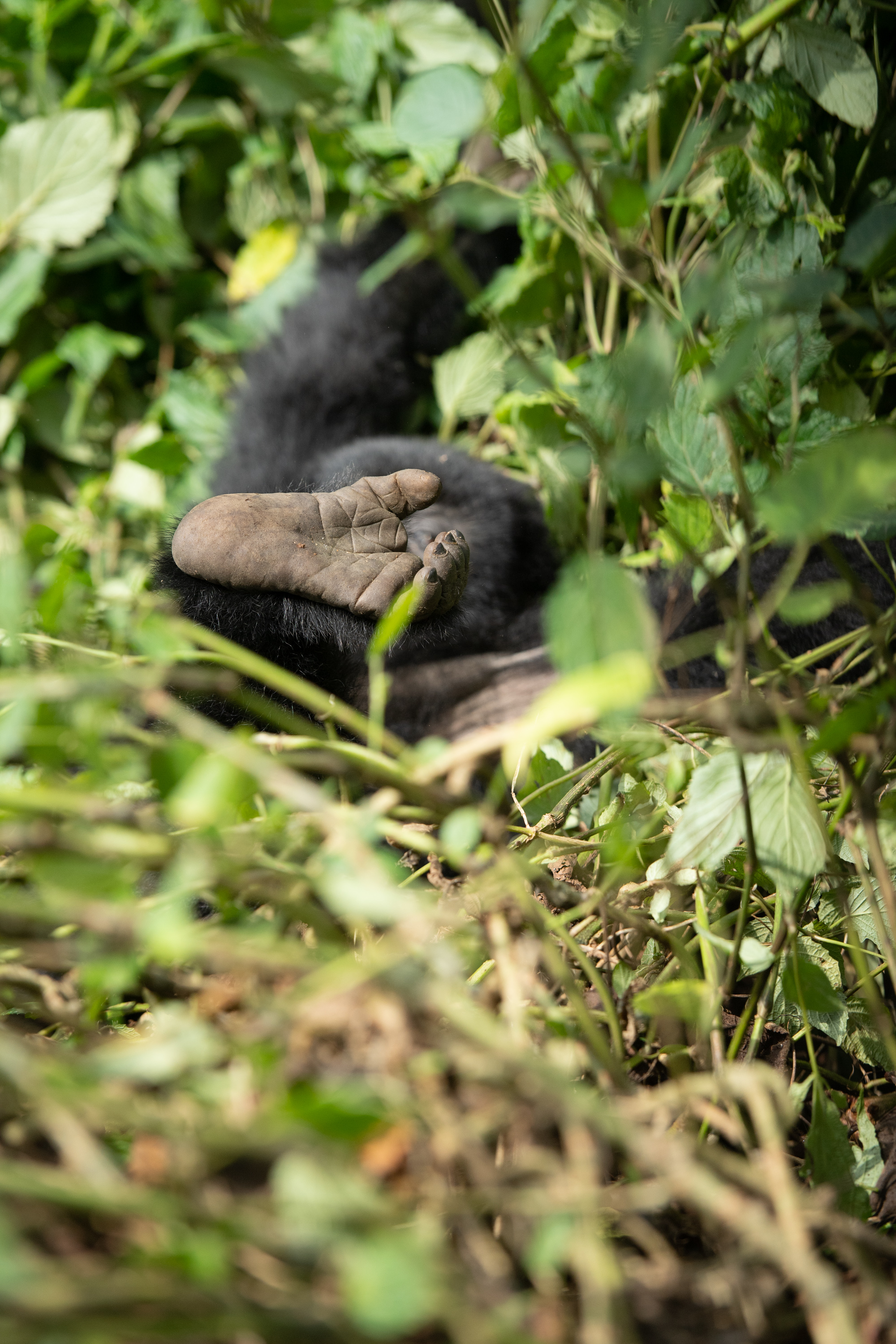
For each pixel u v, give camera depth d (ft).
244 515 8.96
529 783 9.36
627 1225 5.26
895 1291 5.30
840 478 5.37
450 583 9.45
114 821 5.41
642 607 5.49
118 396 18.48
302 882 6.07
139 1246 4.42
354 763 5.99
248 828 6.23
